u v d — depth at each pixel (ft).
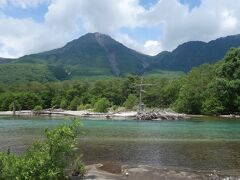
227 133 196.85
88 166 93.76
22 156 70.33
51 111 488.02
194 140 160.56
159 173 86.07
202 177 82.94
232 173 88.28
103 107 458.91
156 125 263.29
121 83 622.95
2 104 612.70
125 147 134.41
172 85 525.75
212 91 418.51
